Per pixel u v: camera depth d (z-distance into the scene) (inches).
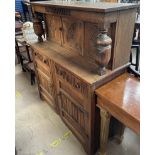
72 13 44.1
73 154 58.3
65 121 67.9
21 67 118.3
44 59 62.6
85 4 45.8
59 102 65.9
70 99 55.7
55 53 58.9
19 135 66.7
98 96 42.9
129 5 39.6
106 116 43.9
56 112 75.3
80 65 49.7
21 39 97.6
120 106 37.1
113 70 45.8
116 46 42.8
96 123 50.8
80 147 60.6
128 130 65.2
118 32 41.0
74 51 54.4
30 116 76.0
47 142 63.2
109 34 41.5
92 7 37.8
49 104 80.0
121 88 43.3
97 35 40.5
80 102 50.7
